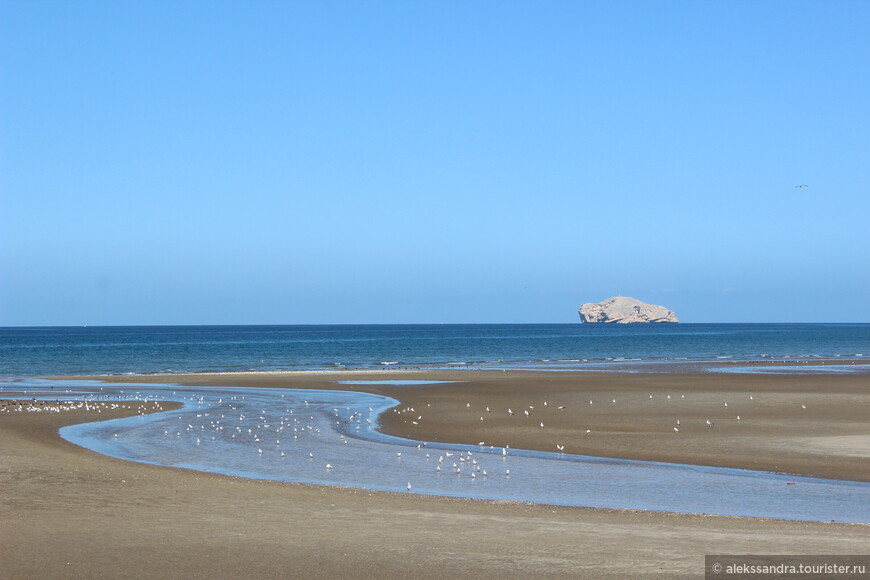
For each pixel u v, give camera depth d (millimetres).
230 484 23078
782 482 25578
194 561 14414
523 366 90500
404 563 14586
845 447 31703
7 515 17906
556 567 14477
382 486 24703
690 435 35281
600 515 19891
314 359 109812
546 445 33312
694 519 19469
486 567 14406
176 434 36094
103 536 16125
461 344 164625
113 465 25906
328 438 35344
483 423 40156
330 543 15992
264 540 16109
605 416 42219
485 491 23984
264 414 44438
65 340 199250
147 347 150000
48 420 39875
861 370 79188
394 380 69000
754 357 110562
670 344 161125
